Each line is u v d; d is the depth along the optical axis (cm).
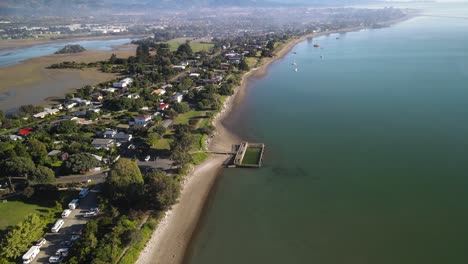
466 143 10431
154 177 8112
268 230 7388
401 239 6900
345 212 7775
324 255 6644
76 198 8181
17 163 9031
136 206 7900
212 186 9100
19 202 8094
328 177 9188
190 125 12575
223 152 10862
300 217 7712
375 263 6388
